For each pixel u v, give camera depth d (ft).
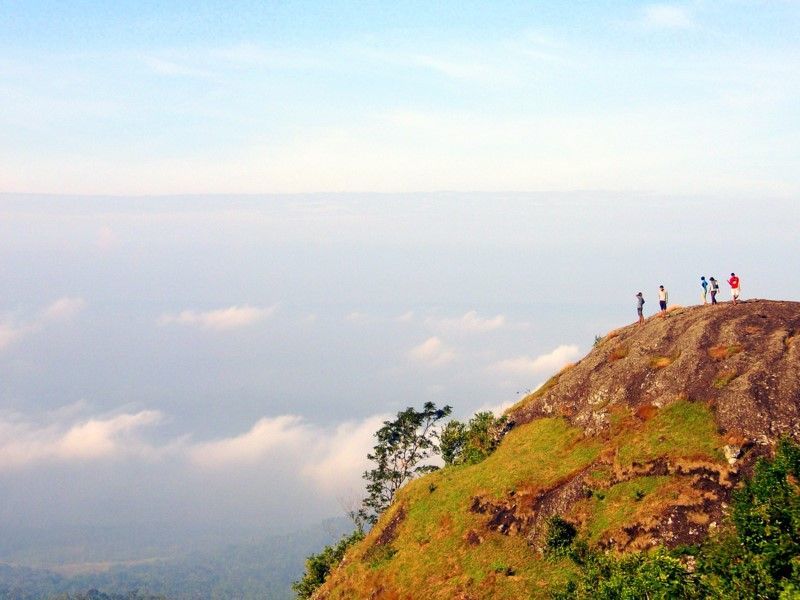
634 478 164.76
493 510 182.19
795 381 161.07
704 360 179.22
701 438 161.79
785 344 173.27
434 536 189.47
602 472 170.71
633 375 191.01
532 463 188.65
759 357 171.32
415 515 200.95
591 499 167.12
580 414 195.52
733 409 161.17
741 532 127.65
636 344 201.46
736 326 184.44
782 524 122.11
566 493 171.32
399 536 200.03
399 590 181.37
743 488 143.95
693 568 138.62
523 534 173.99
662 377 182.50
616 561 139.33
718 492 151.23
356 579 196.44
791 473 133.80
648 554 144.46
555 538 163.02
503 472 190.80
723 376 171.83
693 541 145.38
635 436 173.99
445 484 203.92
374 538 209.56
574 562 157.07
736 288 199.72
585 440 187.42
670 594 116.37
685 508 151.33
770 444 152.76
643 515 153.99
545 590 154.30
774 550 115.24
